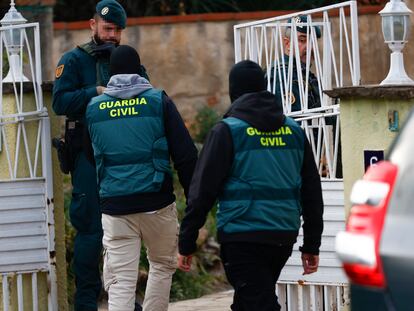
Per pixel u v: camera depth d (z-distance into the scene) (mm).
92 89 24000
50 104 25469
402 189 13984
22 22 25406
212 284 33906
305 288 23156
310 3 47688
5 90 24984
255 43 25109
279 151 19141
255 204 18938
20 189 24703
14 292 24938
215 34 44844
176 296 32188
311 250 19797
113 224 21875
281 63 26234
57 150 24828
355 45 23203
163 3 49031
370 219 14062
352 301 14148
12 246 24609
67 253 31453
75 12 50312
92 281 24609
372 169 14516
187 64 44969
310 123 25062
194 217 18984
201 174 18906
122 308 21922
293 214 19203
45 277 25000
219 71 44875
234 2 48531
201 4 48438
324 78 24062
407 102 21328
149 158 21719
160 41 44938
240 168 18984
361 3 45312
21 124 24938
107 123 21797
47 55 40406
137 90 21922
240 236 18891
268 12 44656
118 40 24859
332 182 22703
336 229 22641
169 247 22406
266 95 19391
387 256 13742
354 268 14047
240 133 18984
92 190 24375
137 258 22109
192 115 44781
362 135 21766
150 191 21688
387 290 13734
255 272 18984
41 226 24844
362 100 21734
